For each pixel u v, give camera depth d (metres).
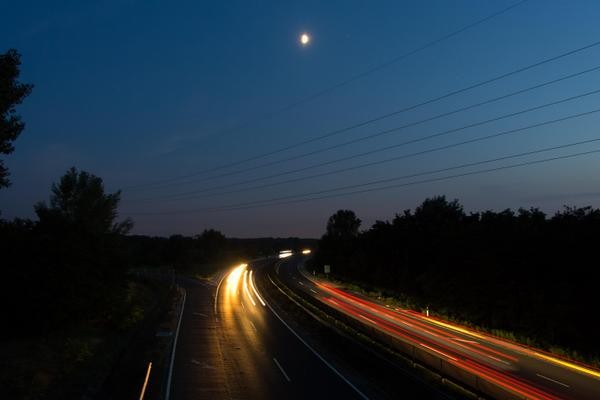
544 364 30.62
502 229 51.12
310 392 21.81
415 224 83.44
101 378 24.23
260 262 140.38
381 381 22.84
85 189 60.47
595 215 42.72
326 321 42.50
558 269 41.56
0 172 25.11
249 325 42.78
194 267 112.56
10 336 30.42
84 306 33.25
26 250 31.20
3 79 23.23
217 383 23.30
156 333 36.34
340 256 101.75
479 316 47.72
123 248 54.16
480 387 20.39
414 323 47.94
